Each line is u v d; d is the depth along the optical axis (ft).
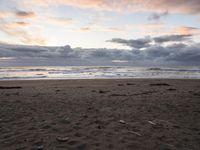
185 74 105.29
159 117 15.55
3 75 91.40
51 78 75.87
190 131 12.05
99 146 9.36
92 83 53.16
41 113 16.52
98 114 16.21
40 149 8.93
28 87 42.04
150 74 106.11
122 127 12.50
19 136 10.70
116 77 83.25
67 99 24.29
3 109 18.02
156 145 9.63
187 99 24.67
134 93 30.94
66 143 9.70
